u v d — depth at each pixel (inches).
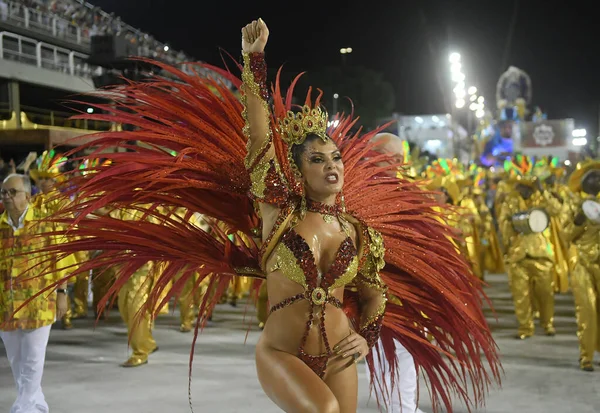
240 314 411.8
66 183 125.0
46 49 734.5
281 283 110.4
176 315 411.2
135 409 213.3
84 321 392.8
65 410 212.2
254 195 112.6
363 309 120.5
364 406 217.5
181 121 123.6
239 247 131.4
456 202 419.5
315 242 110.2
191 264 129.3
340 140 138.5
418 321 140.9
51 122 605.9
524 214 328.2
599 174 266.4
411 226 138.3
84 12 770.8
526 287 330.6
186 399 224.5
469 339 139.8
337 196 120.0
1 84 676.7
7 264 193.8
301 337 108.8
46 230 195.3
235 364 277.6
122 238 120.1
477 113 1579.7
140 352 276.2
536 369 265.6
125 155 117.1
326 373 111.4
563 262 391.9
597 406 213.3
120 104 120.6
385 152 170.9
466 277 141.3
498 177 656.4
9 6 688.4
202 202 123.6
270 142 113.3
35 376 196.9
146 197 120.7
